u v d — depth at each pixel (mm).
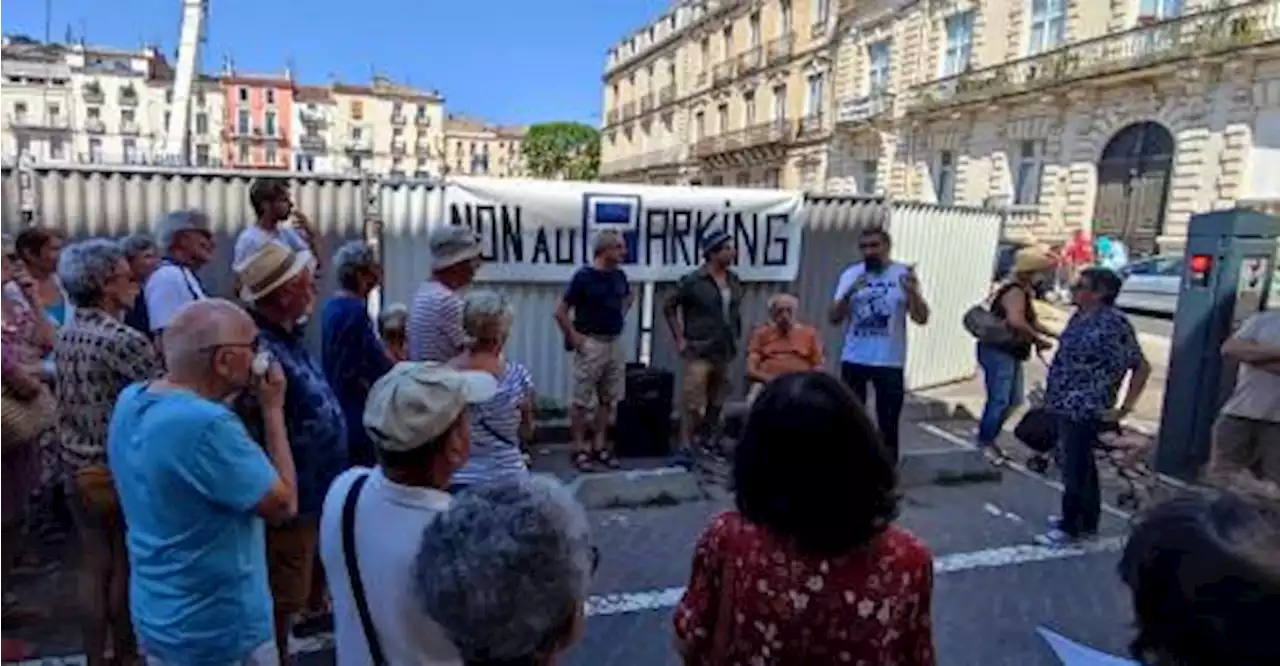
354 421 3533
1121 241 22250
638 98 55594
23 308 3936
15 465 3133
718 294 6031
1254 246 5520
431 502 1706
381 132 90562
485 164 101312
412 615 1618
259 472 2033
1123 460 5613
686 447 6117
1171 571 968
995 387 6535
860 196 7703
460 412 1777
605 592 4055
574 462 5984
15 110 75062
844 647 1534
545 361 6828
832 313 5848
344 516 1728
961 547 4770
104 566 2918
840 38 33750
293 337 2930
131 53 78125
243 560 2092
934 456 5914
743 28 41719
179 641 2031
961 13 27484
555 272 6715
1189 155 20328
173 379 2098
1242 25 18688
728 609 1609
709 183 45844
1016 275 6566
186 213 3832
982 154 26672
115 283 2867
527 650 1320
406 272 6438
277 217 4328
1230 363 5535
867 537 1529
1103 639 3760
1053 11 24219
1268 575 903
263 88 83250
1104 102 22656
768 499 1555
